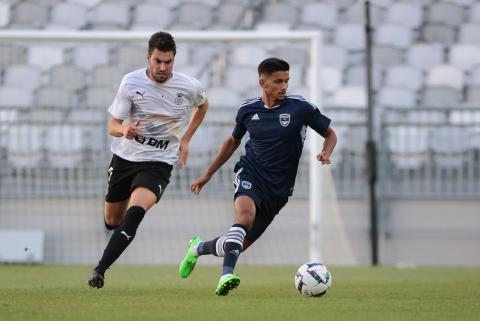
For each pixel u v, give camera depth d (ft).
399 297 89.56
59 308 71.05
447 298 88.84
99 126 181.16
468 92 218.59
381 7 242.99
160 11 236.02
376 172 171.32
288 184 87.86
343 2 246.06
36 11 236.22
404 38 234.79
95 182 180.65
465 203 186.09
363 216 184.65
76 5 236.22
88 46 219.20
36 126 182.39
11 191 181.88
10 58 217.97
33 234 165.99
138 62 215.51
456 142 187.11
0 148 182.29
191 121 93.76
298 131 86.48
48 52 219.00
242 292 93.25
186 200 181.47
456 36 240.12
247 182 86.28
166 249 180.75
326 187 181.37
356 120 194.18
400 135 187.01
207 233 181.47
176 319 63.82
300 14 239.09
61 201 181.06
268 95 86.28
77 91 207.72
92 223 180.45
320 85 154.92
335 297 88.07
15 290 92.63
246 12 237.45
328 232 181.88
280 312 70.18
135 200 86.28
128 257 180.55
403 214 185.57
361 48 231.91
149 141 89.76
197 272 140.97
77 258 180.24
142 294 87.61
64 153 181.47
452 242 185.16
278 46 220.84
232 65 216.54
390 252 184.75
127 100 88.84
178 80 89.86
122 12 234.99
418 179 186.39
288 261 181.47
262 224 88.63
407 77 221.25
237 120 88.74
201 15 236.63
